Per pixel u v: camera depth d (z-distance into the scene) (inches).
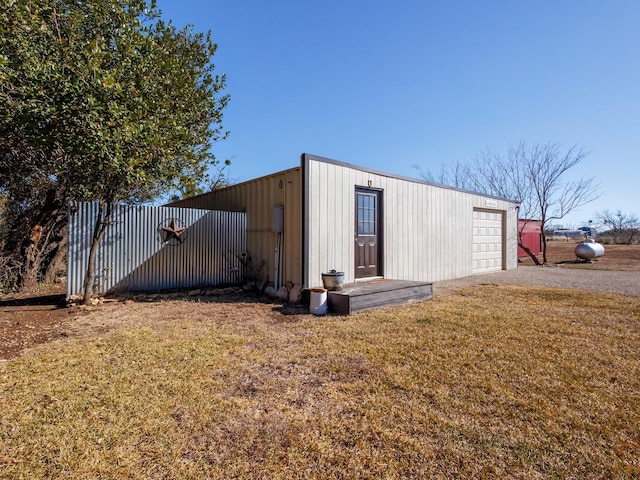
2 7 140.0
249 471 63.6
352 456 67.9
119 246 245.4
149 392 93.7
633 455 67.7
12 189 276.4
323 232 228.7
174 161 219.5
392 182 285.4
